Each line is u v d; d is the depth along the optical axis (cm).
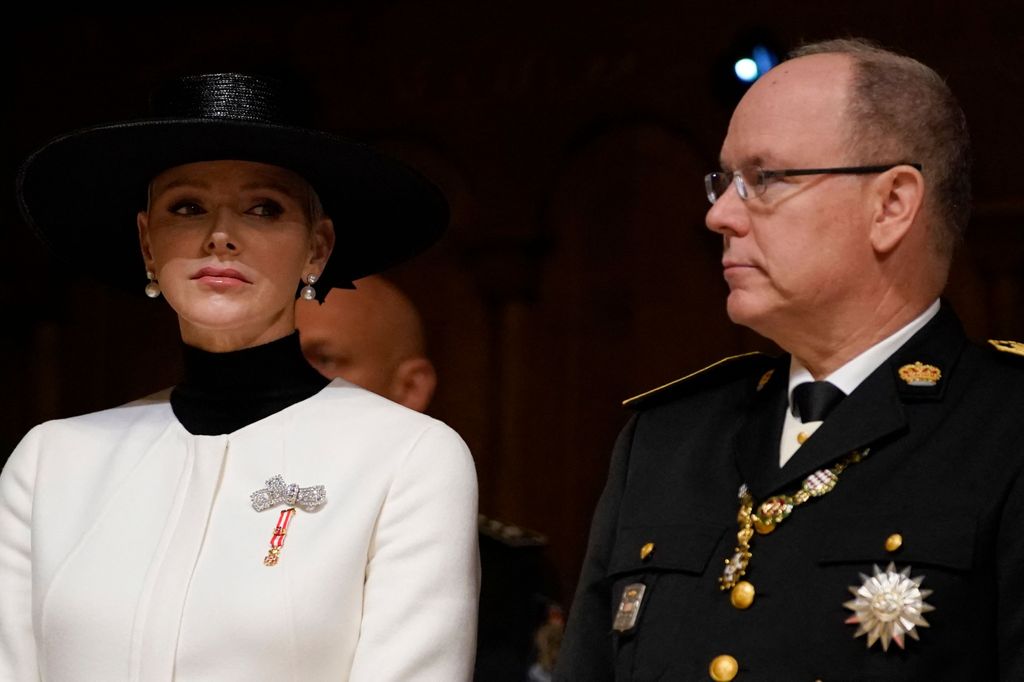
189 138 921
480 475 2002
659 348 1950
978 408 817
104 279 1077
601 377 1972
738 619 816
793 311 856
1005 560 766
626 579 880
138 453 937
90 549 898
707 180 883
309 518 888
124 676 860
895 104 852
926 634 765
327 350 1307
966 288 1788
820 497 824
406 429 920
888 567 779
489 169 2023
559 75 1998
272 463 916
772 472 846
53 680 880
